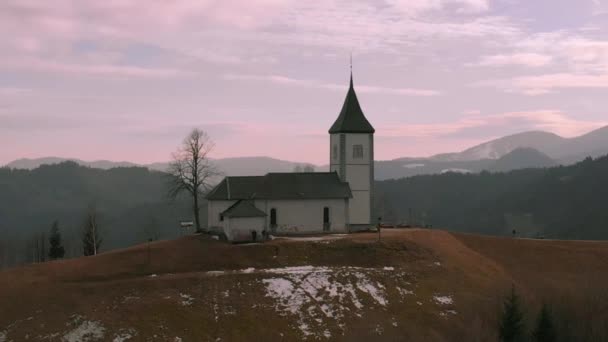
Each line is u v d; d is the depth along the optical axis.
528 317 59.69
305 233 82.81
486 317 61.16
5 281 60.19
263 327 55.03
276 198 82.00
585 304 64.69
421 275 68.50
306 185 85.44
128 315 53.62
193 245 72.69
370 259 70.88
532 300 65.81
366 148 90.38
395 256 72.06
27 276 62.19
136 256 68.69
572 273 77.44
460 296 64.94
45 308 54.03
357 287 63.75
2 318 52.31
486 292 66.94
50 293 56.56
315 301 60.25
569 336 58.41
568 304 64.88
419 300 63.00
